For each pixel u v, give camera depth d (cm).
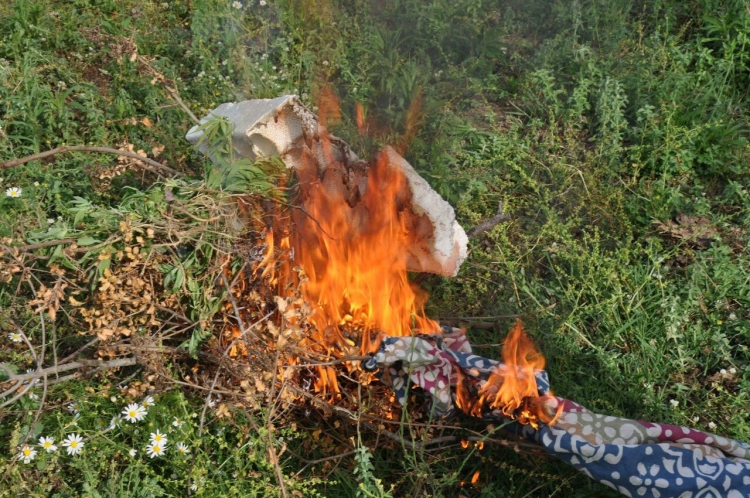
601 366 390
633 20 606
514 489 335
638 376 385
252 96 527
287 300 312
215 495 312
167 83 411
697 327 404
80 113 505
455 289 424
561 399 322
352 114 528
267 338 325
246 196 344
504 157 493
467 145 515
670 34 591
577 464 310
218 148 366
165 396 338
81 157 455
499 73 583
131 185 438
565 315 410
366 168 362
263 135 358
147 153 468
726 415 369
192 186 349
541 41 603
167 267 328
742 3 571
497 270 437
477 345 382
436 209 346
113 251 321
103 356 343
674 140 490
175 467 321
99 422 332
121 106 489
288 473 335
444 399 321
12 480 310
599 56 559
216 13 577
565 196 482
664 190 471
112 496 306
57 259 334
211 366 342
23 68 503
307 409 342
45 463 314
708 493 299
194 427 330
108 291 325
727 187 480
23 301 369
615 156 493
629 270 432
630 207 471
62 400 340
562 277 440
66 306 367
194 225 329
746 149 499
